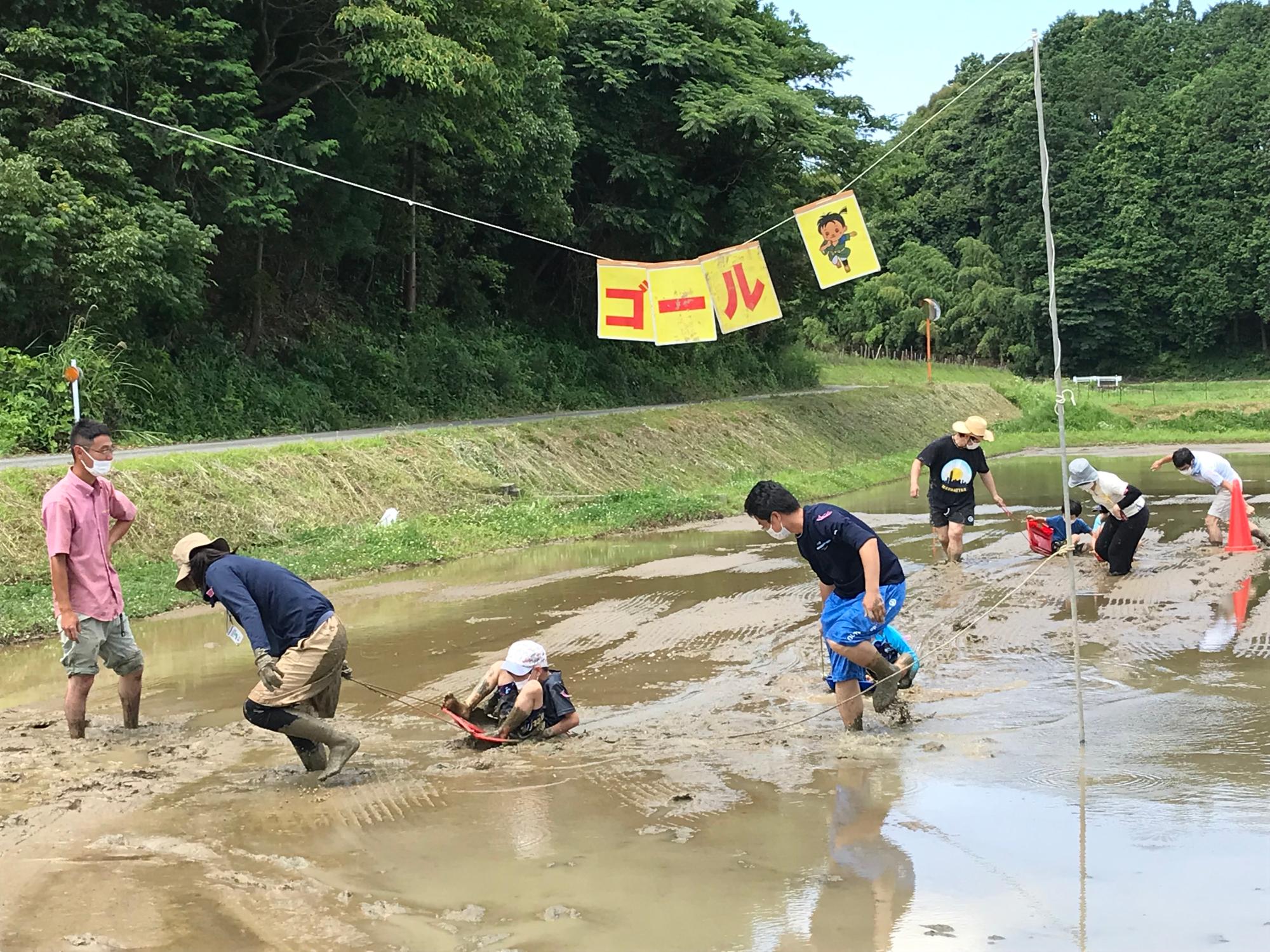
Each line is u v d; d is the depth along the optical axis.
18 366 17.56
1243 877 4.29
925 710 6.92
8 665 8.85
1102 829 4.83
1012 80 89.06
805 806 5.23
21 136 18.98
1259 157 76.81
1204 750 5.91
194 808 5.38
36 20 19.27
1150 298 79.25
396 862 4.64
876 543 6.29
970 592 10.63
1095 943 3.79
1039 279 81.00
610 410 29.59
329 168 24.52
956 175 92.00
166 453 15.21
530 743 6.46
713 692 7.54
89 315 18.77
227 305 24.66
